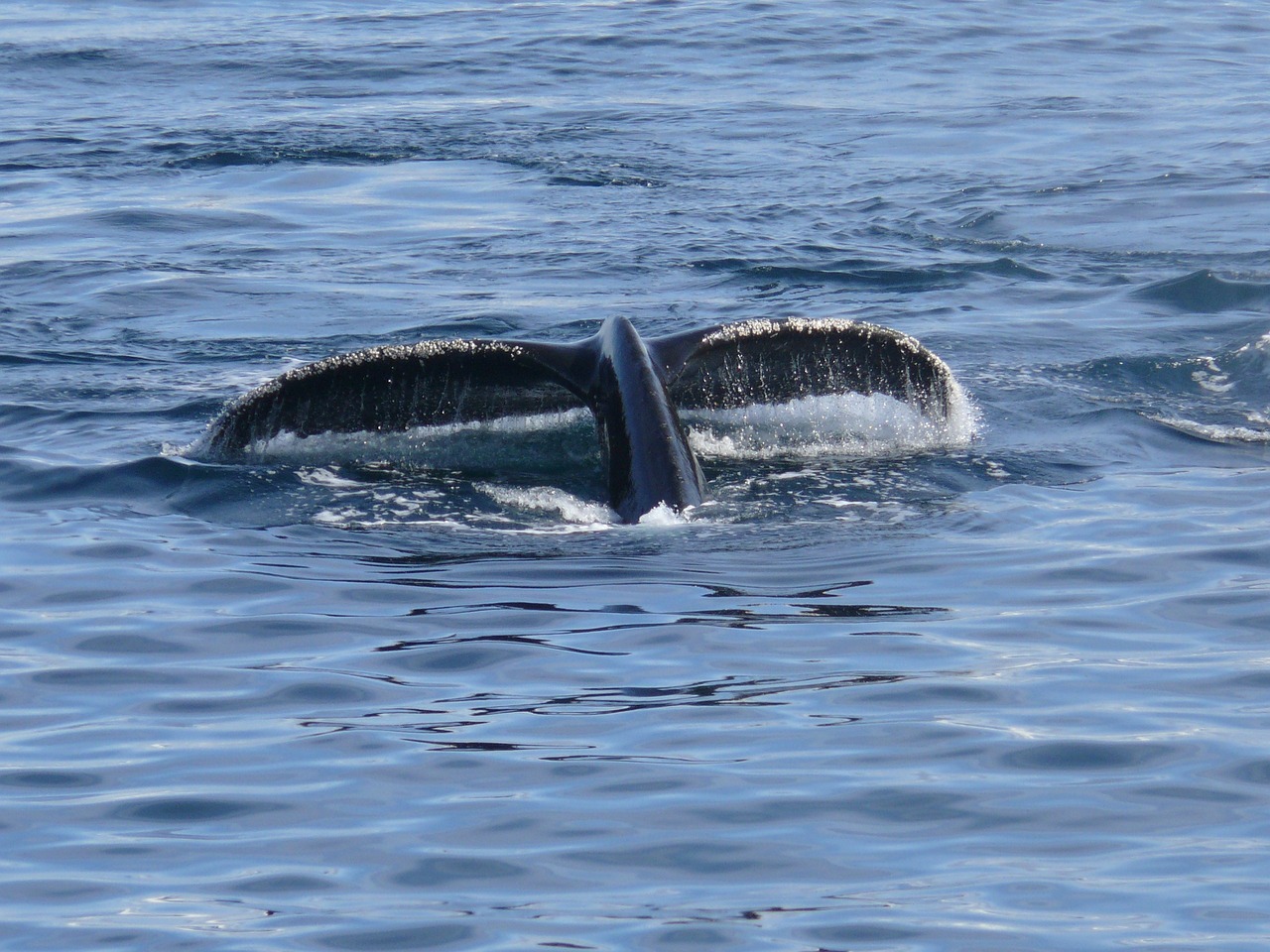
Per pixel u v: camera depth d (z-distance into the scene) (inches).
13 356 2137.1
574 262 2691.9
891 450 1681.8
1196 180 3186.5
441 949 819.4
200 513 1523.1
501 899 867.4
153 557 1412.4
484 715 1094.4
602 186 3270.2
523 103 4165.8
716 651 1194.0
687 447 1540.4
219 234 2933.1
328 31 5487.2
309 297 2484.0
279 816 962.1
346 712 1104.2
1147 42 4936.0
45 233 2930.6
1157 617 1251.2
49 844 932.0
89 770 1024.9
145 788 998.4
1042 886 868.6
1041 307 2374.5
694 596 1301.7
